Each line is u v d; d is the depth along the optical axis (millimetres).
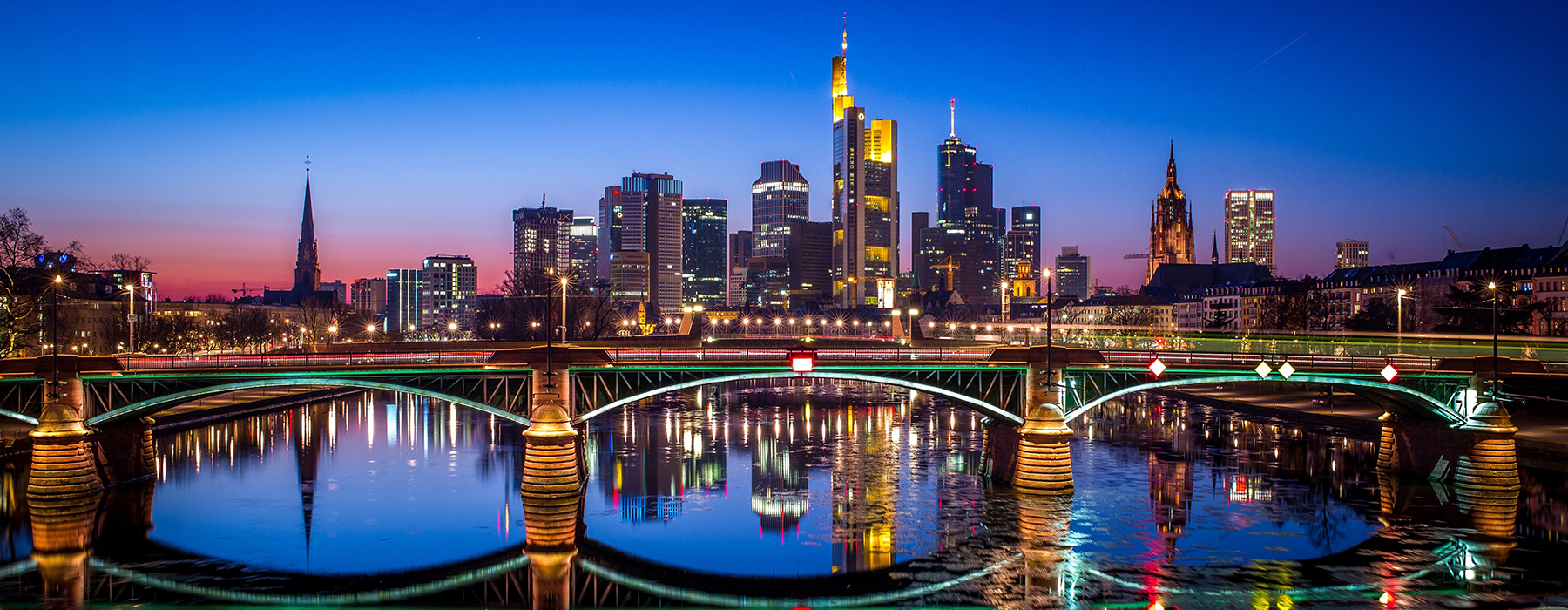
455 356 104625
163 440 125250
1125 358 95875
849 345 163125
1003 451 96938
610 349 92875
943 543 75625
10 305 130375
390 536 77438
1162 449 117125
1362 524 80375
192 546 74750
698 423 146125
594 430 137500
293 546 74562
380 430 136000
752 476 100438
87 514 82438
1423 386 95688
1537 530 78438
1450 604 62438
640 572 69750
